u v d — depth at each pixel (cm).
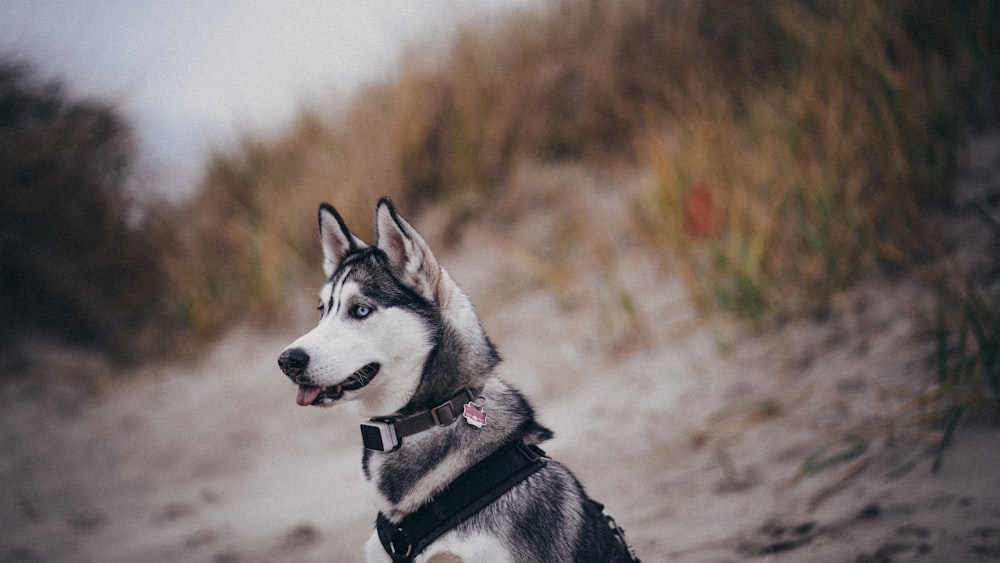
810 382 449
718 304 568
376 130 855
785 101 624
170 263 858
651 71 791
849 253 518
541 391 569
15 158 746
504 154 819
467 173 807
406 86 842
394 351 244
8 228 735
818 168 559
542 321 658
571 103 830
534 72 843
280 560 396
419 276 249
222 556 407
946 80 568
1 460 575
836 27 615
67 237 782
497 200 795
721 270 557
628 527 362
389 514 238
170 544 434
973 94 560
